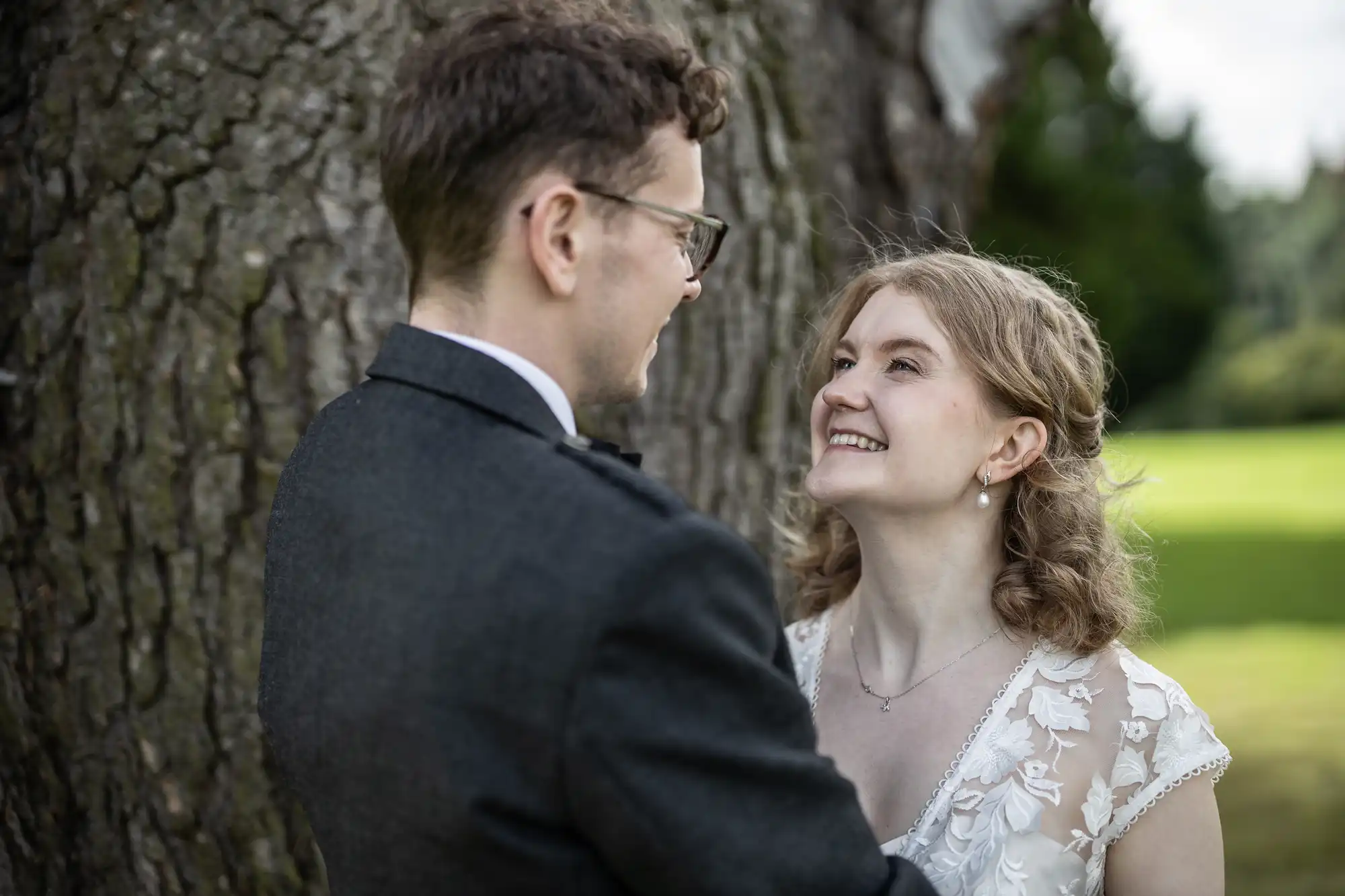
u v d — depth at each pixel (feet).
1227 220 101.50
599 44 3.88
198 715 5.96
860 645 5.86
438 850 3.41
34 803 6.25
